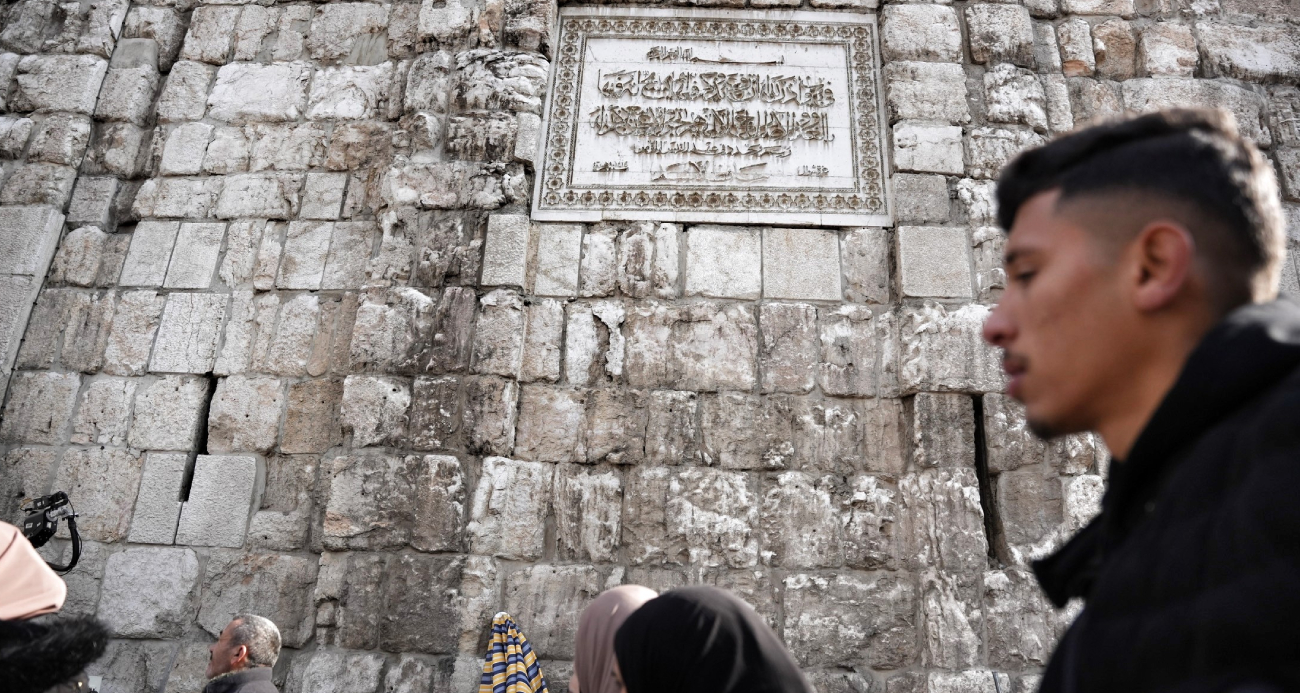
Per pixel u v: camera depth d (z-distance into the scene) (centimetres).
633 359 563
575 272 588
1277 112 656
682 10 673
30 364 592
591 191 614
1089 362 103
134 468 564
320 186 638
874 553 517
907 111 621
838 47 665
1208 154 100
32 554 210
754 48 663
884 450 543
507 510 518
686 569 514
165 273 617
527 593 504
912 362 549
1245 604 67
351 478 521
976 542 503
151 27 697
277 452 568
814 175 621
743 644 194
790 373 562
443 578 498
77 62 674
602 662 297
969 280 571
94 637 206
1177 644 73
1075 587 124
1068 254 107
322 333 595
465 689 476
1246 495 73
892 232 600
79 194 643
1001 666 479
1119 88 656
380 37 687
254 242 625
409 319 559
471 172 601
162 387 586
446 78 636
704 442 543
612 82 650
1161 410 90
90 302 608
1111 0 682
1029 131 622
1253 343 83
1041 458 526
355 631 491
